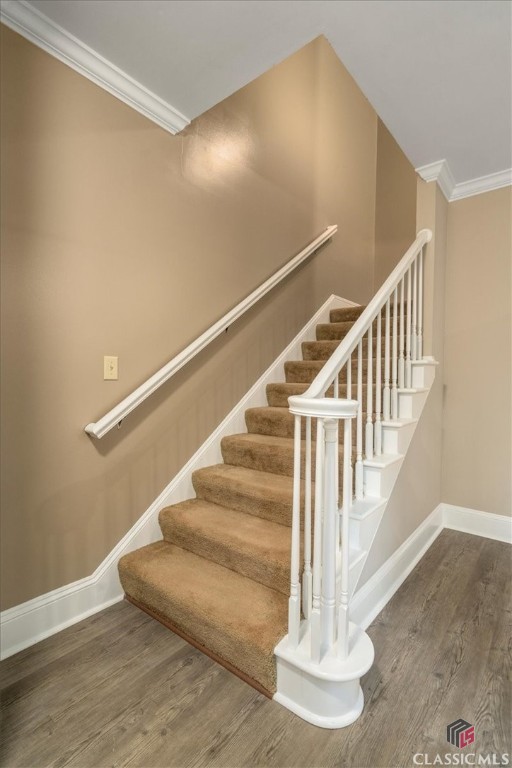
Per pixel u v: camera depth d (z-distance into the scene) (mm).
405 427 2184
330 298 3717
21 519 1586
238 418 2707
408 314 2369
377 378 2037
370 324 1869
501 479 2705
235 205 2635
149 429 2094
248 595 1626
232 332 2643
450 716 1294
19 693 1374
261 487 2047
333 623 1368
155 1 1364
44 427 1643
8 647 1555
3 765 1129
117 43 1576
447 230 2869
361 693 1349
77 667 1497
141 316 2010
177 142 2189
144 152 2000
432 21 1433
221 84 1830
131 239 1951
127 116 1904
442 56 1602
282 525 1942
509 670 1495
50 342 1648
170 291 2166
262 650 1345
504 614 1854
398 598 1986
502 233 2662
